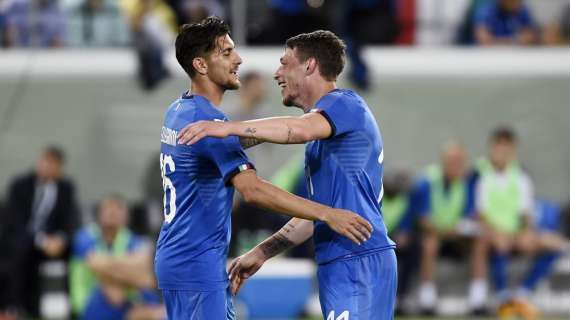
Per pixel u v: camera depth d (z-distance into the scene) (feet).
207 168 72.74
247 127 68.03
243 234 144.87
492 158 157.48
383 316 73.82
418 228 154.20
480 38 174.70
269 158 159.63
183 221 73.20
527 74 170.50
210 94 74.33
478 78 169.78
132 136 163.73
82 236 141.59
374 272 73.36
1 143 161.58
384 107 167.73
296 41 75.31
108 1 166.91
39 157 162.20
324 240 74.18
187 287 73.00
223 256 73.97
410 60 168.55
